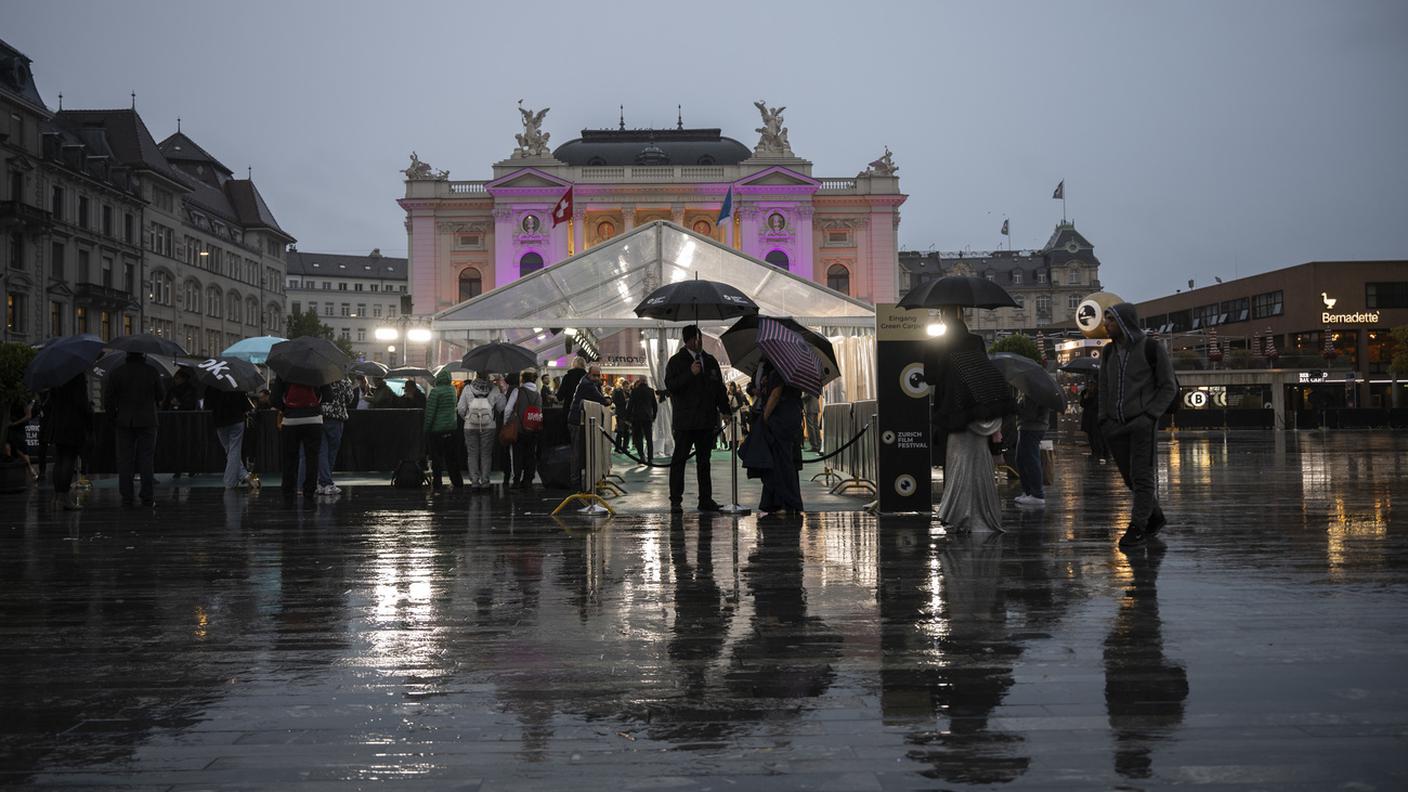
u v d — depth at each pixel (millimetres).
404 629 4754
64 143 54562
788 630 4648
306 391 12227
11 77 49656
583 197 67312
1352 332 60625
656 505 11094
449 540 8008
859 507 10562
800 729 3287
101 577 6297
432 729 3318
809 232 67312
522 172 66688
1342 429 47438
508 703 3590
